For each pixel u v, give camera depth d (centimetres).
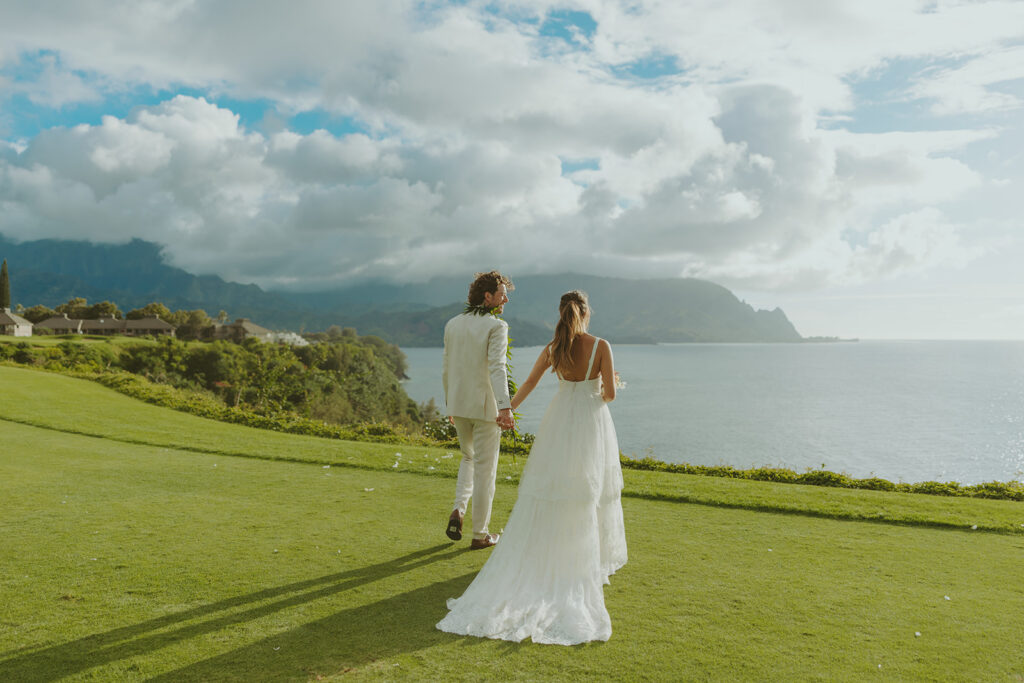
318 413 7444
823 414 10569
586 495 399
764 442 7619
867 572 447
